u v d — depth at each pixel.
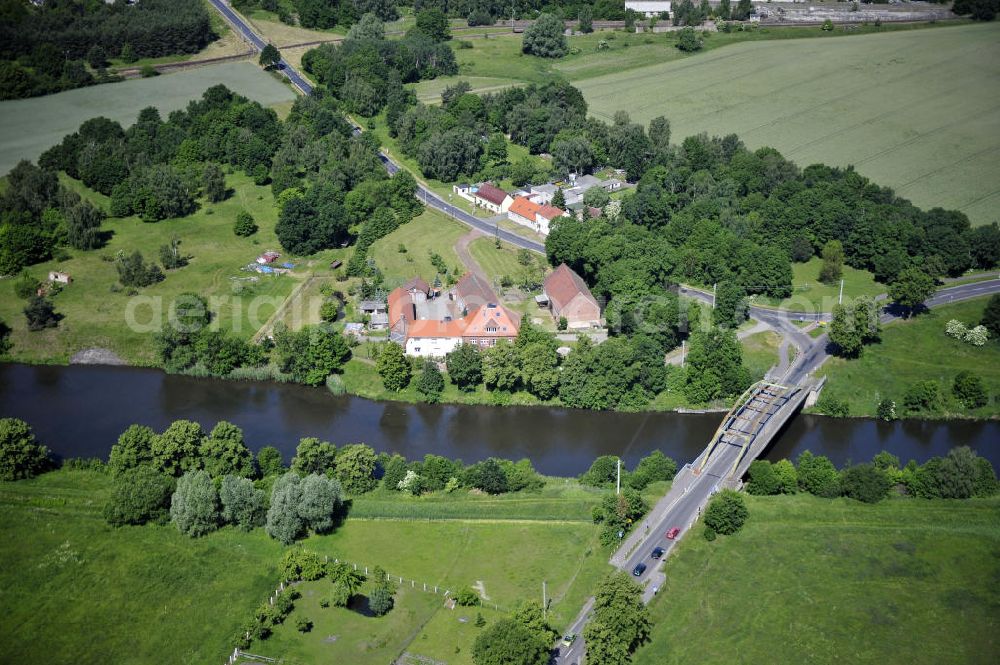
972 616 196.12
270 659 183.50
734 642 188.38
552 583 199.62
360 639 187.12
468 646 184.12
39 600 199.88
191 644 188.62
